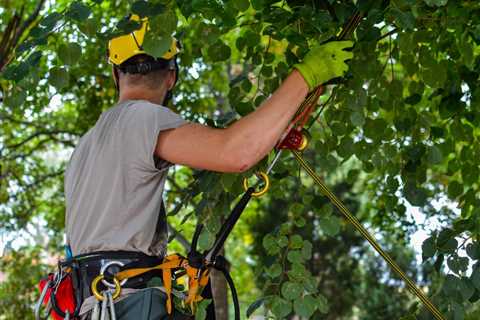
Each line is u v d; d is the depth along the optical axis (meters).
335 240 19.89
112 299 4.09
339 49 4.22
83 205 4.32
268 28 5.44
